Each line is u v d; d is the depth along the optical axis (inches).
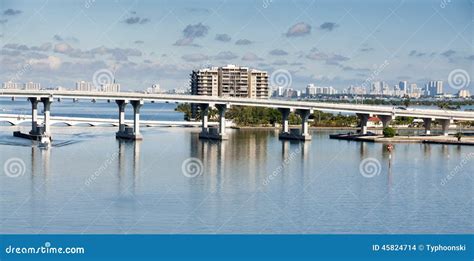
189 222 3366.1
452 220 3528.5
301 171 5438.0
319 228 3302.2
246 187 4517.7
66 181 4653.1
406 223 3452.3
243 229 3233.3
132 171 5255.9
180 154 6737.2
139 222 3348.9
